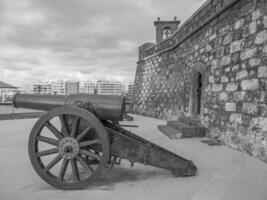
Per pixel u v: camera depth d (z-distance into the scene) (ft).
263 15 11.89
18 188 7.67
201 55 20.70
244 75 13.30
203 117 18.80
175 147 14.35
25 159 11.19
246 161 11.08
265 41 11.59
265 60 11.46
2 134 18.79
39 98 8.98
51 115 7.56
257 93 11.94
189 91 24.04
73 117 8.03
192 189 7.68
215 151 13.26
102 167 7.50
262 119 11.40
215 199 6.90
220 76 16.38
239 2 14.30
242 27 13.87
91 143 7.57
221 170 9.69
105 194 7.25
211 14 18.85
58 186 7.59
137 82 46.98
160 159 8.49
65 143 7.61
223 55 16.15
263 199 6.91
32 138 7.61
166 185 8.02
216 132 16.43
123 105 8.36
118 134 8.04
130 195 7.20
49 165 7.68
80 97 8.67
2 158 11.38
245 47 13.41
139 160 8.30
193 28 23.77
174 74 31.50
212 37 18.31
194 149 13.79
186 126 18.63
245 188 7.75
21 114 34.35
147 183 8.21
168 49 34.32
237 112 13.83
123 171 9.54
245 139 12.84
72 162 7.63
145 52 44.75
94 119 7.43
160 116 35.32
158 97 36.96
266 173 9.30
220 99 16.14
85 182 7.56
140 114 43.24
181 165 8.75
